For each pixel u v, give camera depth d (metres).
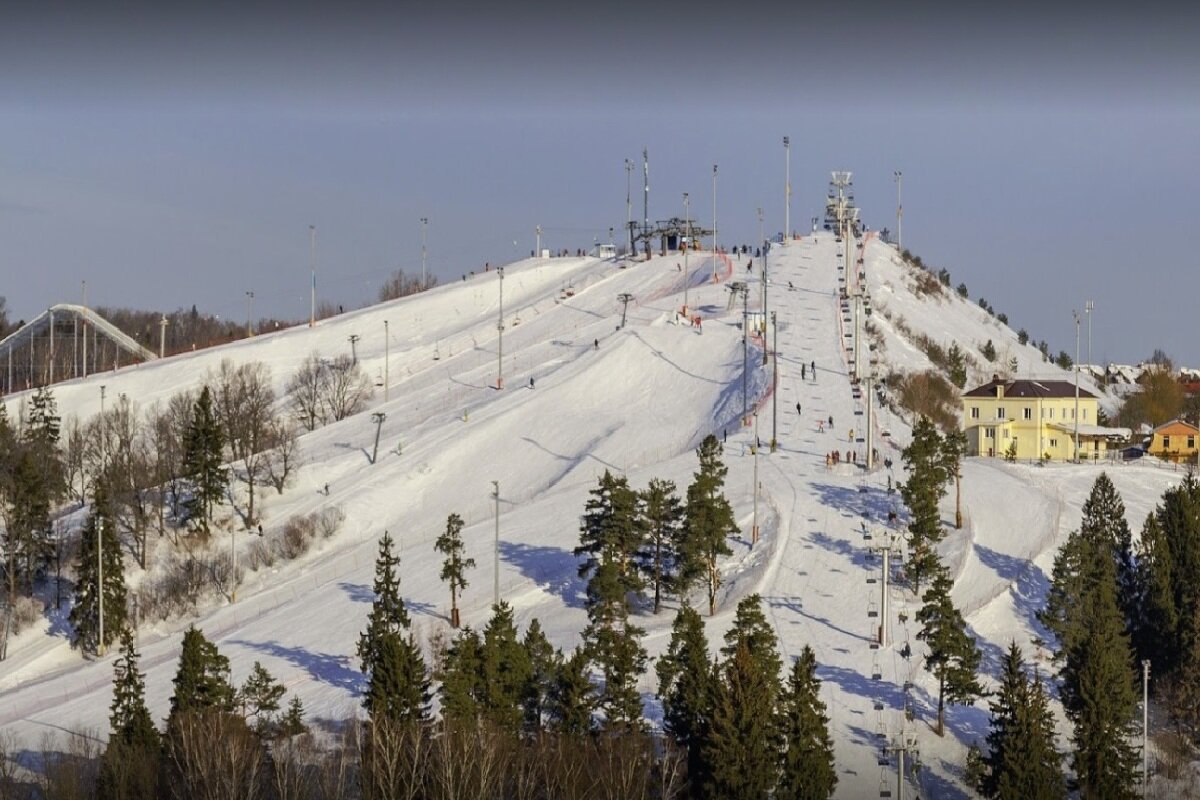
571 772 101.88
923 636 122.88
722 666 112.06
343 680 132.75
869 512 160.38
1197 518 139.75
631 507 141.25
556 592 148.75
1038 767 107.38
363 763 104.69
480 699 113.56
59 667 154.50
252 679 122.00
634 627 125.19
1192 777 116.19
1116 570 136.62
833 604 140.12
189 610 163.38
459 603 147.00
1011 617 139.88
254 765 101.31
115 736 112.31
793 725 106.94
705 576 142.25
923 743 117.75
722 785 102.44
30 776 116.25
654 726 115.62
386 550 139.25
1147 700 124.19
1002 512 164.12
